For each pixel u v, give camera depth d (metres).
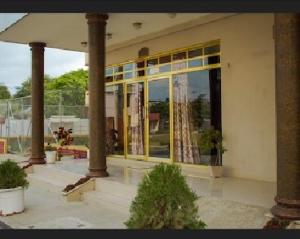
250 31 9.03
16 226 7.25
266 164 8.71
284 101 5.55
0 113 20.11
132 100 12.77
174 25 10.57
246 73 9.10
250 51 9.03
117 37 11.82
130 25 10.47
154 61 11.84
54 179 10.91
